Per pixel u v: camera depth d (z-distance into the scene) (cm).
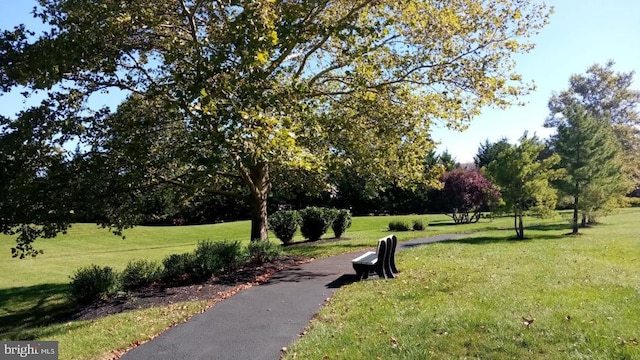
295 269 1088
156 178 1044
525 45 1158
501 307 641
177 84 826
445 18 1057
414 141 1242
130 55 949
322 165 943
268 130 705
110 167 924
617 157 2320
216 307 744
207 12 1041
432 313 623
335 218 1953
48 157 885
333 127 1098
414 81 1161
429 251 1320
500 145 3341
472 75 1110
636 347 480
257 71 789
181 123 986
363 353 496
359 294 776
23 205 863
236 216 3531
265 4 737
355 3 1105
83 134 914
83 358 548
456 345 507
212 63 749
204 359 520
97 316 776
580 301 675
